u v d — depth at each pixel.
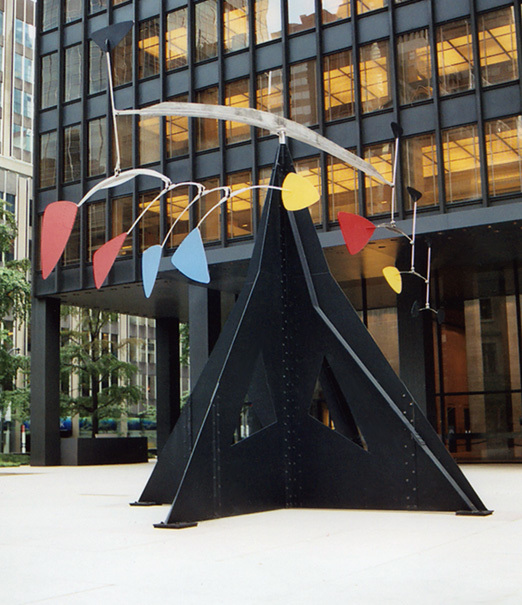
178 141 31.67
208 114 12.01
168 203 31.55
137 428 73.19
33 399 35.16
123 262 32.50
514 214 23.06
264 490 11.73
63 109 35.44
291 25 29.12
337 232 25.97
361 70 27.38
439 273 28.70
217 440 10.95
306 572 6.57
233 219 29.83
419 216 25.66
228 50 30.75
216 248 29.95
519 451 28.97
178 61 32.19
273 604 5.34
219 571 6.69
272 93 29.38
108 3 34.12
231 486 11.09
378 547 7.94
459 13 25.62
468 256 26.70
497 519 10.29
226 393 11.24
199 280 10.55
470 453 29.88
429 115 25.91
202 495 10.52
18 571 6.82
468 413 30.25
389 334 32.53
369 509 11.53
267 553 7.66
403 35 26.66
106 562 7.29
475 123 25.06
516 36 24.59
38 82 36.28
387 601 5.38
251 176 29.67
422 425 11.54
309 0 28.83
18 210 67.81
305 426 12.23
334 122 27.70
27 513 12.27
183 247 10.56
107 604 5.38
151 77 32.69
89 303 36.94
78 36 35.28
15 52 69.62
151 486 12.89
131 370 43.06
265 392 13.09
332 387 13.70
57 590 5.92
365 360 12.00
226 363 11.34
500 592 5.64
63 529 10.03
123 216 32.94
